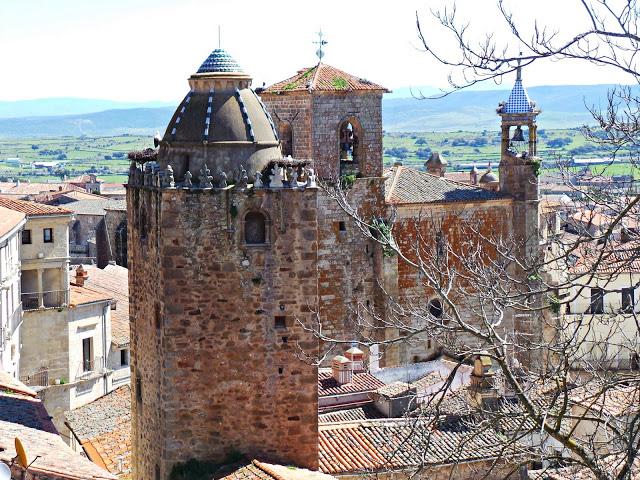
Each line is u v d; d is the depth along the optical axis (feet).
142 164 178.50
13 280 294.66
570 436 117.19
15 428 138.92
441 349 288.71
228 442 168.66
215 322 167.02
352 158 290.35
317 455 170.60
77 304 323.78
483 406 175.32
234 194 165.68
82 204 561.02
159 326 168.66
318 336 147.84
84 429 216.33
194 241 165.48
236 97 170.71
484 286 125.80
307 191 167.12
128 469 195.11
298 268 167.84
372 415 210.59
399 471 171.42
